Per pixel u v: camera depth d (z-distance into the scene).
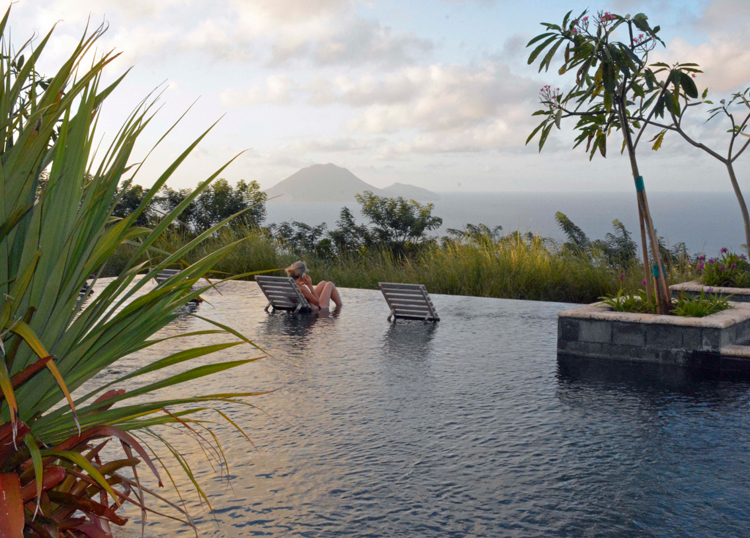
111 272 16.12
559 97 8.35
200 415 5.82
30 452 2.02
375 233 25.61
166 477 4.35
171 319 2.51
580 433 5.36
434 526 3.64
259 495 4.05
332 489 4.16
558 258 16.06
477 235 17.91
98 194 2.24
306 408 6.10
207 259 2.52
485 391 6.74
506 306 13.13
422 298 11.17
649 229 8.57
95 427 2.12
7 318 1.95
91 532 2.24
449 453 4.87
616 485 4.27
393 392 6.70
